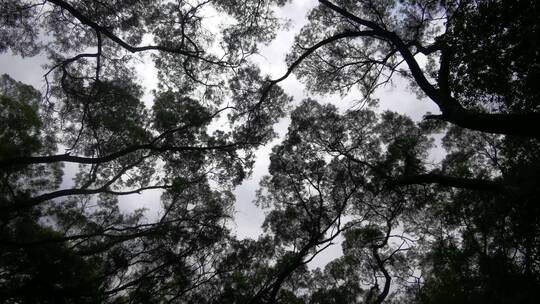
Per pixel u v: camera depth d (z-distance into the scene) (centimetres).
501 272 905
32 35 1455
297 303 1639
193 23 1481
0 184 1243
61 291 927
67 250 1018
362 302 1722
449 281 1195
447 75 937
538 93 755
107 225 1523
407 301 1622
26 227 1080
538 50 678
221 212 1480
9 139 1206
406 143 1352
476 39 775
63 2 1159
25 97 1481
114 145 1490
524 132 728
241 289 1482
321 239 1423
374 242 1597
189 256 1284
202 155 1513
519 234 823
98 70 1404
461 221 1202
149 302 1122
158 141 1473
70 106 1509
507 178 809
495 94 812
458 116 822
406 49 1105
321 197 1478
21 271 925
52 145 1541
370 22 1230
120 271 1164
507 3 707
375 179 1410
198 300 1262
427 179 980
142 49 1282
